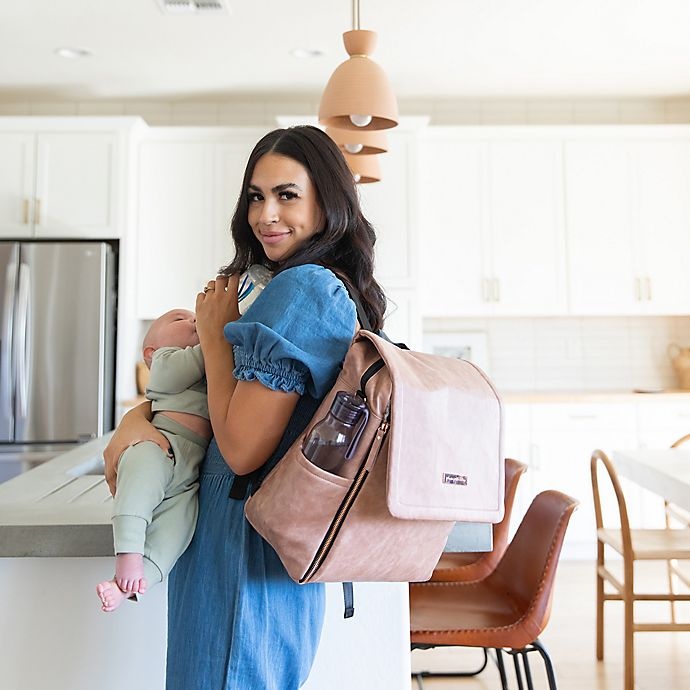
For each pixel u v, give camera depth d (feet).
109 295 12.17
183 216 13.01
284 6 10.11
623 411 12.50
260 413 2.82
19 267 11.75
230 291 3.29
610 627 9.37
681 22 10.79
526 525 6.12
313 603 3.25
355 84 5.98
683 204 13.34
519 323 14.35
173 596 3.17
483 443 2.88
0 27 10.78
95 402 11.68
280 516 2.71
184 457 3.18
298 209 3.19
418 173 12.69
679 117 14.37
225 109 14.28
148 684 3.89
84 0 9.94
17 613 3.90
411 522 2.82
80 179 12.58
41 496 4.31
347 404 2.67
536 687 7.64
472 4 10.11
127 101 14.12
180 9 10.22
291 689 3.17
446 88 13.47
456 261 13.28
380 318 3.38
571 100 14.30
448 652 8.59
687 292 13.28
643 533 8.39
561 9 10.31
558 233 13.29
